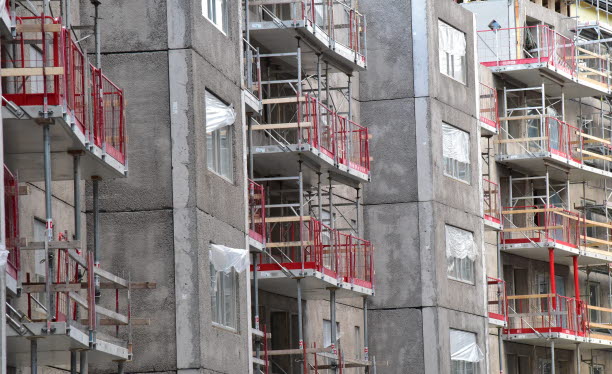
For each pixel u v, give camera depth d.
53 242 33.06
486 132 75.00
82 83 35.88
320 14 62.44
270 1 55.66
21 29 32.56
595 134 90.75
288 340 59.44
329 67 59.53
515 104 81.88
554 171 82.12
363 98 65.88
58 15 42.72
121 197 44.41
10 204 32.84
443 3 66.94
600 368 88.69
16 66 36.91
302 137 54.94
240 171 48.03
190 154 44.31
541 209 78.50
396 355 64.19
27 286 33.12
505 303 74.19
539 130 84.44
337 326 63.78
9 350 35.69
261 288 56.91
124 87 44.62
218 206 45.84
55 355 37.34
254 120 55.00
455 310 65.50
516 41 82.94
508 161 79.38
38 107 33.22
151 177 44.34
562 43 85.94
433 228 64.44
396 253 64.75
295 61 58.88
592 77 90.00
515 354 79.88
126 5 44.94
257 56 53.19
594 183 89.75
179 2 44.78
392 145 65.25
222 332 45.41
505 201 80.06
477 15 83.62
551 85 82.75
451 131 66.81
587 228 89.12
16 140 34.78
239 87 48.44
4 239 31.34
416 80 65.31
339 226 63.88
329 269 55.56
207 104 45.75
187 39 44.62
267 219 53.94
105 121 39.47
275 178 54.16
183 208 44.16
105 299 44.06
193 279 43.84
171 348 43.66
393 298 64.56
